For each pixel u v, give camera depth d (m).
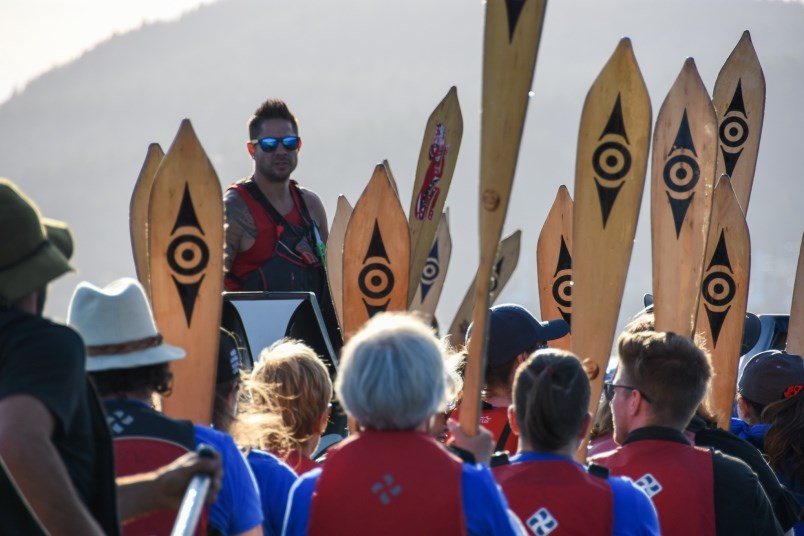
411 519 9.23
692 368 12.12
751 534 11.83
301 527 9.62
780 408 15.85
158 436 10.14
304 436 12.59
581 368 10.77
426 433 10.39
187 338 15.16
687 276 16.81
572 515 10.31
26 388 7.92
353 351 9.56
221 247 15.39
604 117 15.95
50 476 7.82
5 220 8.28
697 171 16.86
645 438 12.09
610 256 15.98
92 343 10.32
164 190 15.38
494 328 14.38
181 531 8.62
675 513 11.70
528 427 10.70
